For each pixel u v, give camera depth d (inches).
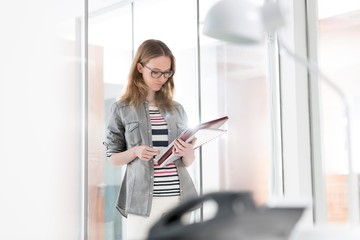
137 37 107.4
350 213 45.4
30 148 79.4
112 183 102.7
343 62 110.7
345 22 110.8
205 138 74.2
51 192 81.3
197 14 106.2
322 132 113.0
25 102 79.4
